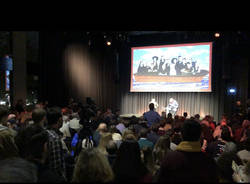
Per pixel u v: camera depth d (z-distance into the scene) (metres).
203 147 3.87
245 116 6.31
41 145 1.51
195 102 10.88
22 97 9.23
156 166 2.29
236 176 2.02
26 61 10.26
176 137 3.45
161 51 11.09
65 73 11.62
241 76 11.20
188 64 10.61
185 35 10.14
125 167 1.46
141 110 11.84
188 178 1.33
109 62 12.27
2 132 2.03
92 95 12.41
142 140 2.98
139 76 11.50
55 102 11.12
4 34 8.81
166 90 10.98
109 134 2.64
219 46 10.38
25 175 1.13
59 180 1.34
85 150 1.36
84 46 12.13
